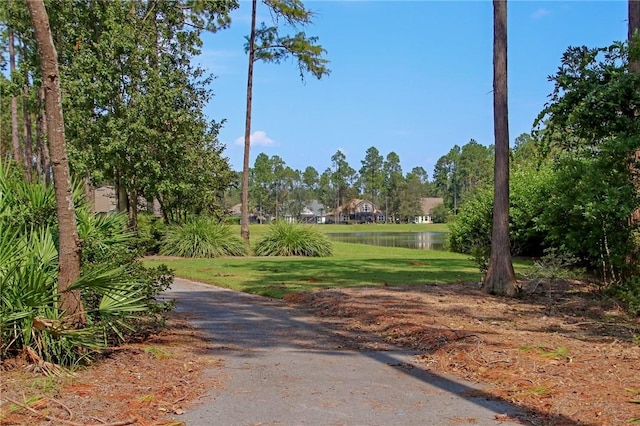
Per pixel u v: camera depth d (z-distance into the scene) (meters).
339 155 117.38
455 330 7.38
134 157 21.81
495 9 11.13
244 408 4.64
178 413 4.47
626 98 10.23
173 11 23.91
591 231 10.49
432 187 122.56
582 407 4.59
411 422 4.36
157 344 6.75
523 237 22.48
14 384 4.73
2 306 5.29
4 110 41.56
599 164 10.07
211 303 10.49
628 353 6.38
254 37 25.41
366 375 5.69
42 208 6.42
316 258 22.38
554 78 11.07
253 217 99.81
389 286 12.23
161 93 21.81
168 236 23.27
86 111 21.33
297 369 5.90
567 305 9.73
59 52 22.55
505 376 5.48
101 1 22.23
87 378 5.09
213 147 26.22
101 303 5.78
